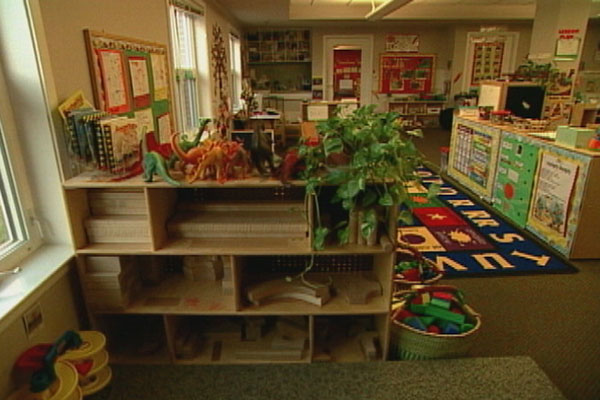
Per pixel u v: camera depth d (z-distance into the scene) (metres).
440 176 5.37
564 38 5.46
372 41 8.98
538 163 3.50
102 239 1.76
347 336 2.12
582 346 2.17
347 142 1.59
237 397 1.70
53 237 1.78
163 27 2.92
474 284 2.77
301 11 7.26
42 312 1.53
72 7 1.73
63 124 1.64
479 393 1.71
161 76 2.80
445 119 9.00
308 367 1.88
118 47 2.12
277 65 9.16
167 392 1.72
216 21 4.98
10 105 1.57
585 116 4.43
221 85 5.22
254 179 1.62
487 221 3.90
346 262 2.15
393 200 1.62
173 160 1.71
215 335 2.10
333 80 9.16
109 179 1.63
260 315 1.98
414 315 2.02
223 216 1.86
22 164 1.64
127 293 1.84
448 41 9.01
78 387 1.36
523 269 2.97
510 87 4.51
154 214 1.69
